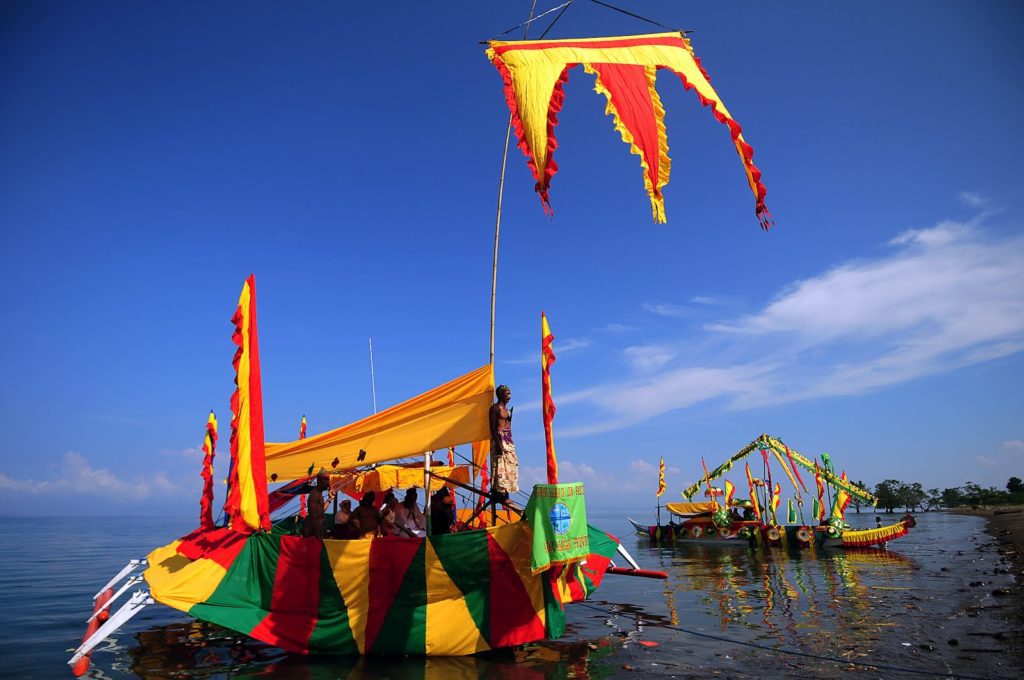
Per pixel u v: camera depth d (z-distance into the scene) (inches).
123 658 443.2
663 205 444.1
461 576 440.8
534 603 430.6
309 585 451.8
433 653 432.1
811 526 1370.6
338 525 536.7
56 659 439.5
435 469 733.3
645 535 1860.2
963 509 5393.7
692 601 675.4
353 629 440.1
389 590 444.1
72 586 857.5
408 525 581.3
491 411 502.9
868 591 709.9
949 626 506.9
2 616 616.4
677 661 415.5
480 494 497.7
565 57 436.5
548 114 398.3
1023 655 412.8
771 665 401.7
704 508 1706.4
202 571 459.2
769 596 697.6
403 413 565.3
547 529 425.7
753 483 1542.8
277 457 588.1
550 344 481.7
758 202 436.5
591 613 607.8
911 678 368.5
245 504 478.6
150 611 660.1
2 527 4047.7
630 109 446.6
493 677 378.9
